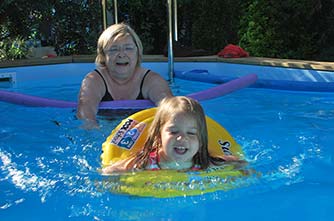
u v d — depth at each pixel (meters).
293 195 2.33
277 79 5.98
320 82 5.25
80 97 3.98
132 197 2.29
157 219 2.09
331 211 2.16
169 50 6.02
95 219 2.10
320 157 2.94
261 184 2.45
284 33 8.30
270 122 3.91
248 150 3.07
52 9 8.38
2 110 4.29
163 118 2.54
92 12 8.61
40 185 2.51
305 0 8.07
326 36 8.20
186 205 2.21
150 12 9.32
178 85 5.81
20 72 6.29
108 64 4.02
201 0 8.48
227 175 2.50
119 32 4.00
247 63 6.27
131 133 2.79
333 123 3.86
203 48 8.55
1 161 2.93
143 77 4.20
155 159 2.58
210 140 2.81
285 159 2.88
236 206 2.21
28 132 3.57
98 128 3.59
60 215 2.16
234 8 8.49
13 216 2.17
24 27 8.32
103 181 2.49
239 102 4.70
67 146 3.20
